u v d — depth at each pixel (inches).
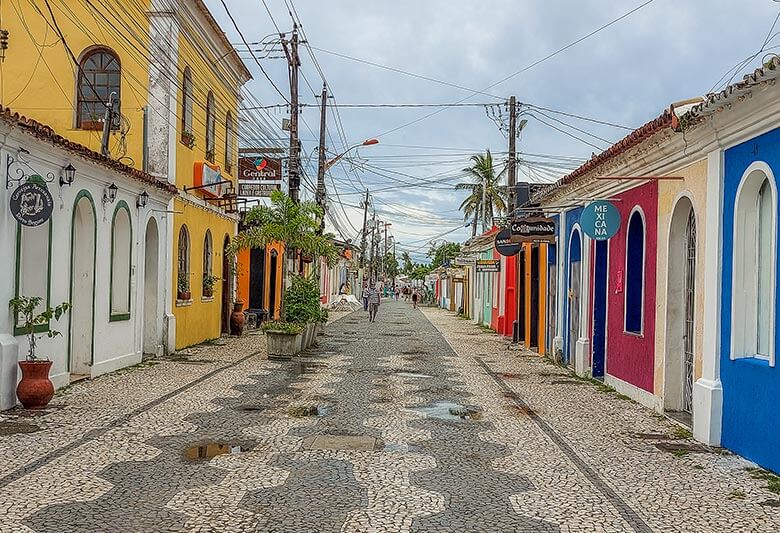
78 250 524.4
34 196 396.8
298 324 761.6
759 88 296.4
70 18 687.1
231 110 952.9
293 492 265.1
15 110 687.7
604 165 510.0
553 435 376.5
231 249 812.0
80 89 690.8
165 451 322.0
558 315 712.4
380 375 599.8
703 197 381.4
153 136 699.4
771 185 310.0
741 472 305.9
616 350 537.0
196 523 228.8
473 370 649.0
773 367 304.7
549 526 235.8
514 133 1080.2
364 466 305.1
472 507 253.6
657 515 248.8
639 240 514.6
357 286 2935.5
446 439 362.3
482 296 1409.9
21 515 232.4
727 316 350.3
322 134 1123.9
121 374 555.5
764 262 333.7
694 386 373.1
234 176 971.9
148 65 696.4
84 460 302.0
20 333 422.0
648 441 364.8
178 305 739.4
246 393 487.8
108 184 545.0
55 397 445.1
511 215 845.8
